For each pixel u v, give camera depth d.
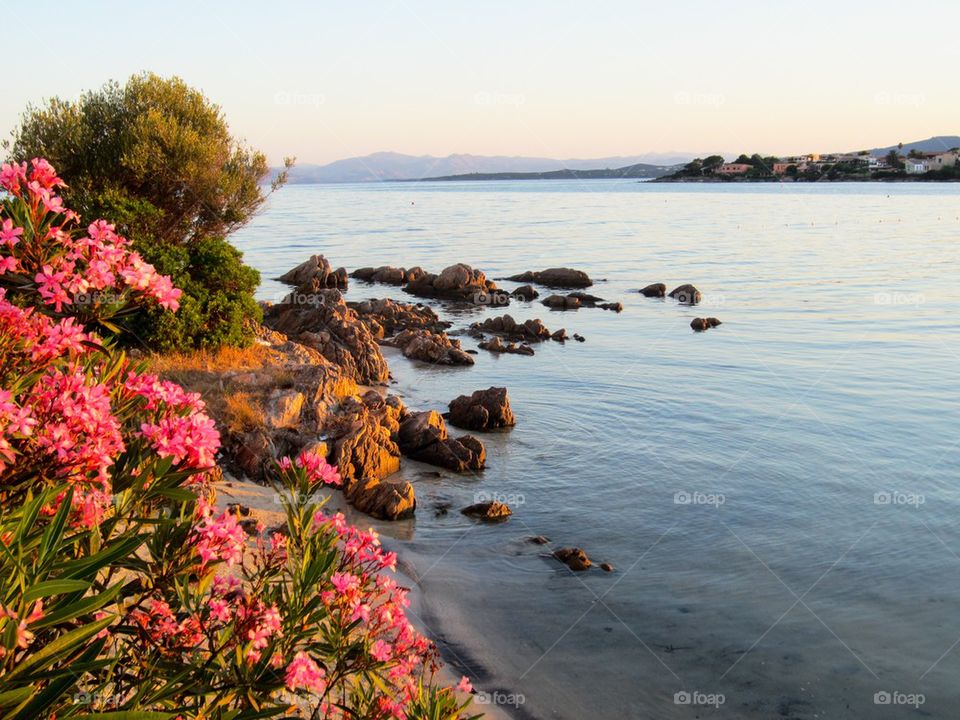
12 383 4.38
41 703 3.49
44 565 3.67
